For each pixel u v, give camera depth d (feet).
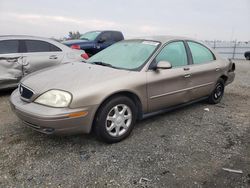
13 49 18.62
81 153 10.17
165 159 9.89
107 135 10.73
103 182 8.36
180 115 15.19
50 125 9.34
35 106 9.77
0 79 17.90
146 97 11.98
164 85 12.72
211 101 17.57
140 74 11.71
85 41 33.30
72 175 8.69
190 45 15.15
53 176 8.61
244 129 13.26
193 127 13.32
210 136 12.23
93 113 10.05
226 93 22.11
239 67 48.60
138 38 14.83
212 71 16.12
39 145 10.72
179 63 13.97
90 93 9.84
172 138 11.85
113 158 9.85
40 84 10.36
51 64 20.22
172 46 13.83
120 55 13.53
